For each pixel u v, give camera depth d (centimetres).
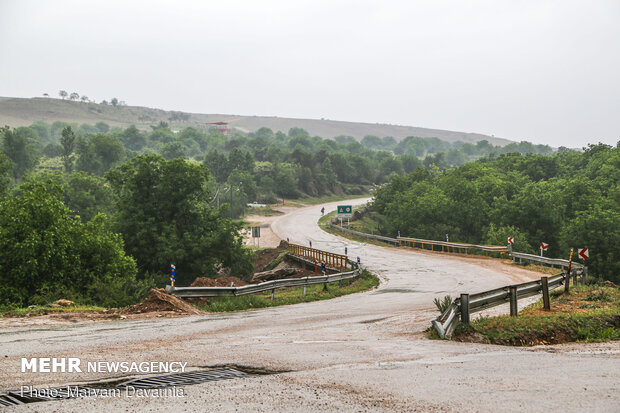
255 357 851
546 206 6931
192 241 4428
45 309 1630
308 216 11200
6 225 2703
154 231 4388
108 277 2817
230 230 4569
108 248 3034
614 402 557
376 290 2802
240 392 608
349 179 18875
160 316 1577
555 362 794
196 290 1903
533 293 1524
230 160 15500
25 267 2555
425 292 2580
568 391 606
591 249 5428
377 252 5478
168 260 4288
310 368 754
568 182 7656
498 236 6266
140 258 4409
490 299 1280
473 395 589
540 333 1151
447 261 4431
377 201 10712
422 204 7981
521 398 576
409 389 619
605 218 5409
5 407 549
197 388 629
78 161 14388
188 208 4691
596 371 722
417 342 1032
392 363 785
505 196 7688
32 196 2822
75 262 2831
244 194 12131
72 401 572
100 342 1030
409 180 10581
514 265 3909
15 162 13250
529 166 10519
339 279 2945
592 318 1289
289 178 15150
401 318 1523
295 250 5166
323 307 1950
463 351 911
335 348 950
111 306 2541
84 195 7931
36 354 883
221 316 1609
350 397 584
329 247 6134
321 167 17488
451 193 8319
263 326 1342
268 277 3925
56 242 2748
